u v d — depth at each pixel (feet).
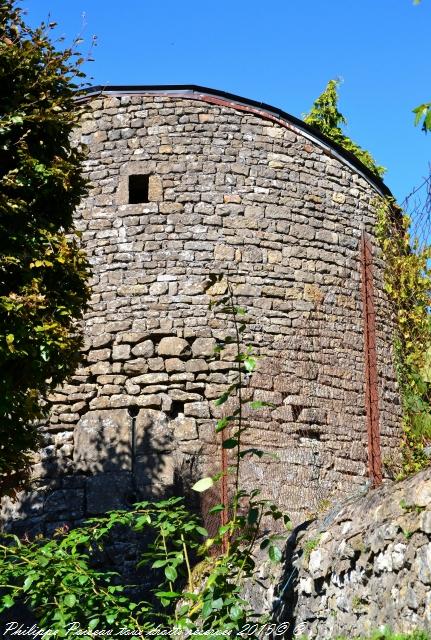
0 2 32.83
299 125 45.85
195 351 42.01
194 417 41.29
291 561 23.13
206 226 43.52
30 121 31.89
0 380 29.35
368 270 28.22
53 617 20.35
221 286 42.80
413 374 33.53
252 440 40.27
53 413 42.50
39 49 32.58
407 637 17.97
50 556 20.74
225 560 21.02
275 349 42.65
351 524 20.98
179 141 44.47
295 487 40.32
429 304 34.40
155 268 43.19
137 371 42.19
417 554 18.35
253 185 44.37
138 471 40.65
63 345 30.07
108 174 44.57
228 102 45.09
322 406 42.73
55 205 32.94
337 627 20.56
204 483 21.15
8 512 41.42
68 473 41.68
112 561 38.68
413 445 33.78
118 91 45.32
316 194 45.50
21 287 30.17
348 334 44.47
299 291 43.88
